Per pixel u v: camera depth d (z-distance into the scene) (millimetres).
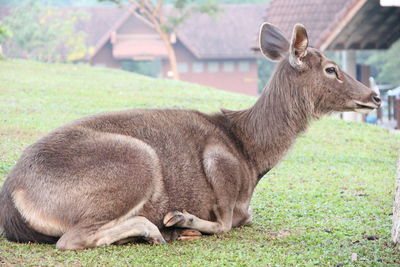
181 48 60438
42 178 6547
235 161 7633
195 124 7633
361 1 23500
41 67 27641
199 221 7355
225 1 80500
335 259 6648
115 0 48500
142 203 6863
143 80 26594
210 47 60344
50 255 6320
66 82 23391
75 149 6691
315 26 29297
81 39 53312
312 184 11328
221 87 61594
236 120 8031
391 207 9539
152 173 6902
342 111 7961
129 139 6949
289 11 30516
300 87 7812
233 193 7594
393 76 62812
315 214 9000
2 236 6930
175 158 7246
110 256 6352
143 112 7480
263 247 7105
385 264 6520
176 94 22328
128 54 57938
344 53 28484
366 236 7820
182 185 7242
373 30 26484
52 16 54719
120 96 20828
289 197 10109
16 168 6727
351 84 7891
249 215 8070
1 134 13328
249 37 61438
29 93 19812
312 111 7898
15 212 6586
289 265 6418
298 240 7539
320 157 14320
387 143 16797
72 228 6531
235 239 7441
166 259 6426
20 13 52281
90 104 18688
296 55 7738
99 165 6645
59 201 6504
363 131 18250
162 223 7164
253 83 61938
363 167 13430
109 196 6621
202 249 6863
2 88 20250
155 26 49625
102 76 26844
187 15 49906
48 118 15883
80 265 6066
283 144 7887
